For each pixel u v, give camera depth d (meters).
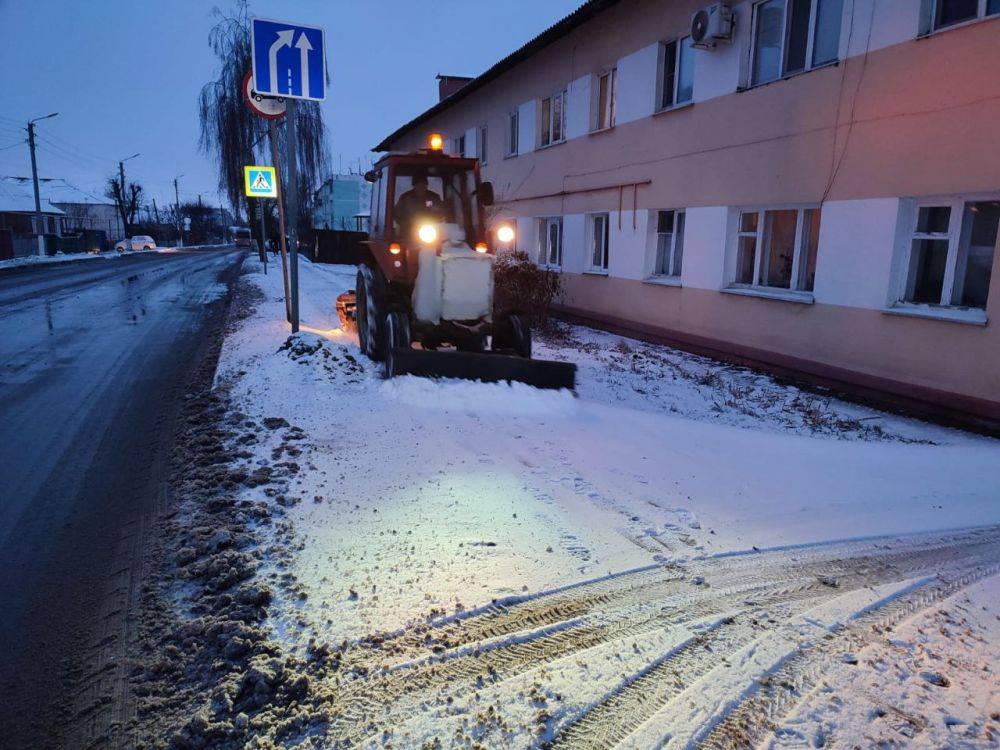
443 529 3.64
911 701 2.29
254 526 3.71
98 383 7.38
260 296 15.91
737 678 2.42
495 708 2.27
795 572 3.28
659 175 11.38
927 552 3.55
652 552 3.46
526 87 16.17
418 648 2.62
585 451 5.09
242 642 2.64
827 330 8.29
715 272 10.16
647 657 2.56
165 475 4.61
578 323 14.26
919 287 7.34
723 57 9.72
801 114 8.44
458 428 5.57
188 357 8.95
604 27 12.76
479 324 7.37
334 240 33.12
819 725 2.17
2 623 2.92
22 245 39.78
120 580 3.25
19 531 3.79
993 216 6.55
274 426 5.52
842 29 7.78
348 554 3.36
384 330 7.54
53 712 2.39
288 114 8.23
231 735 2.20
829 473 4.86
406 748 2.10
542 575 3.18
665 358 10.23
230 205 31.88
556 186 14.97
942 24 6.81
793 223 8.95
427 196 8.02
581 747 2.09
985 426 6.54
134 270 27.77
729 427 6.21
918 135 7.01
